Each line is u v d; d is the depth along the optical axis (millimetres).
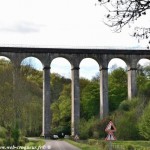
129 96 83062
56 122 112688
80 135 79000
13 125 47969
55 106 116500
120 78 112875
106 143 44719
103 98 81875
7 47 79000
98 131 75625
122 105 78750
